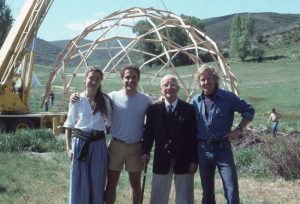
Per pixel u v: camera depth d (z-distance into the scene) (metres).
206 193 6.24
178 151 6.17
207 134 6.10
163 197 6.30
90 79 6.14
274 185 10.23
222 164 6.09
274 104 45.75
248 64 86.69
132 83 6.23
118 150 6.34
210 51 18.59
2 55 20.42
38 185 9.65
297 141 11.26
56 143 14.99
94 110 6.12
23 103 20.81
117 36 17.59
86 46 18.19
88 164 6.11
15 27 20.67
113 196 6.47
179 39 61.56
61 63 19.09
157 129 6.19
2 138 14.70
